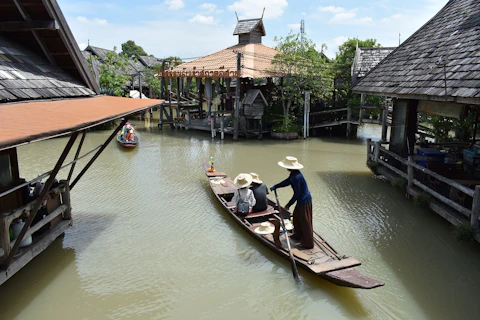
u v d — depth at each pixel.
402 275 6.26
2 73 6.41
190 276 6.42
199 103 24.39
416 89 8.52
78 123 5.01
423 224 8.27
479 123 10.55
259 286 6.12
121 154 15.66
